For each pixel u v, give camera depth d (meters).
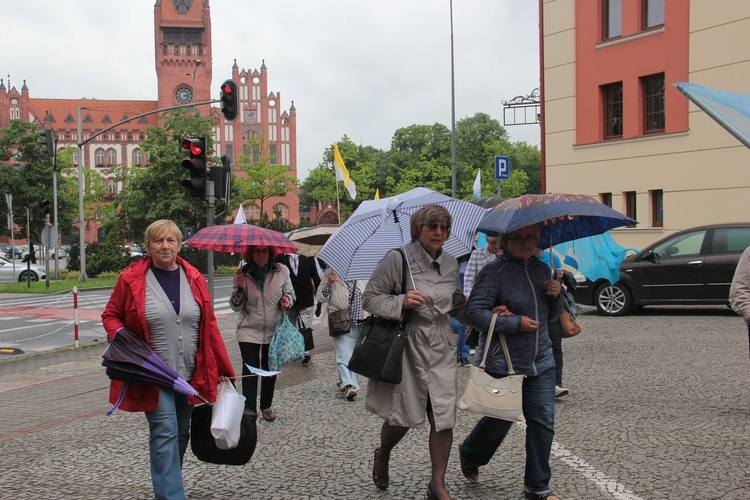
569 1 22.55
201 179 13.17
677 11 19.89
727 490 4.57
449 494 4.67
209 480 5.23
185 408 4.62
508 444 5.93
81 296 27.22
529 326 4.34
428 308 4.45
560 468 5.13
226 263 46.81
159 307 4.35
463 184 81.38
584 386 7.91
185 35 99.25
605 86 22.02
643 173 20.78
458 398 7.59
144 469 5.55
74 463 5.75
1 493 5.02
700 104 3.84
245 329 6.84
